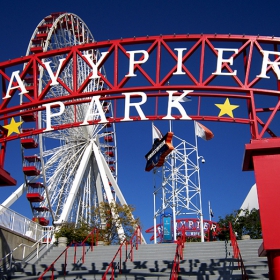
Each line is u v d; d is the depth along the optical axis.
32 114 43.44
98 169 53.53
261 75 19.05
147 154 31.27
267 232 14.45
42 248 29.03
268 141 15.60
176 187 50.66
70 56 21.03
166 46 20.20
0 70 21.66
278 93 18.67
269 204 14.82
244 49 19.89
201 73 19.61
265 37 19.66
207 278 20.19
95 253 26.94
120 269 22.38
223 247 25.91
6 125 20.61
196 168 51.53
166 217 48.78
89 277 21.97
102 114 20.33
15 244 26.69
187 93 19.86
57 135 48.59
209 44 19.92
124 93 20.42
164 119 19.84
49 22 50.38
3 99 21.09
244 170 17.50
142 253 25.95
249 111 19.23
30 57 21.33
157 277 20.88
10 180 18.61
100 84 49.66
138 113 20.06
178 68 19.80
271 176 15.24
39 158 47.97
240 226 46.94
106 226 45.78
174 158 52.31
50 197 48.91
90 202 51.84
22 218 29.30
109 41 20.70
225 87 19.17
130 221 46.53
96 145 52.28
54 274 23.03
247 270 20.61
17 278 22.61
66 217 44.28
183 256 24.77
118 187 52.59
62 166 49.84
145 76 19.98
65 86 20.62
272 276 14.32
